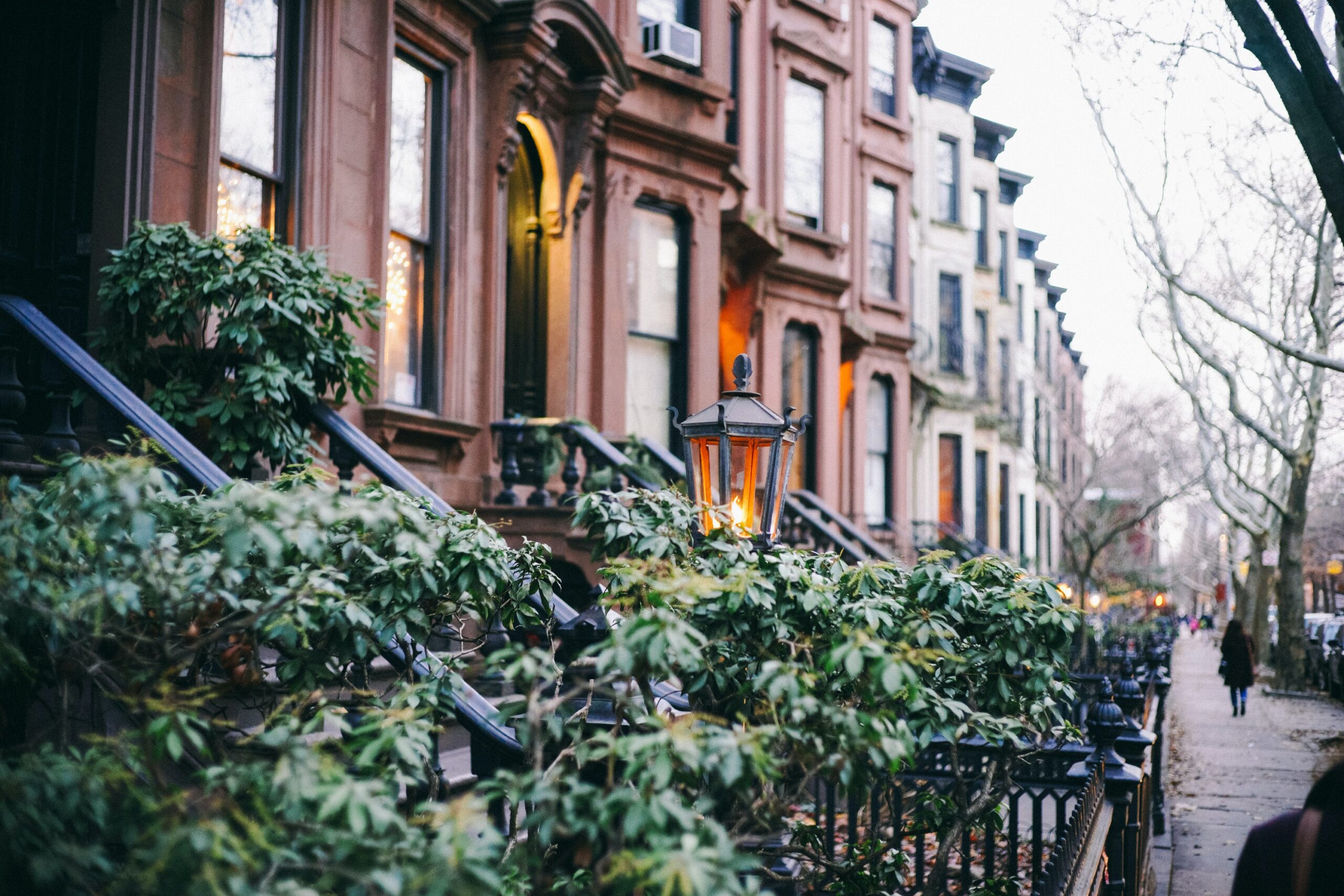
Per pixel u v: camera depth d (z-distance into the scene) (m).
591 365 12.13
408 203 9.60
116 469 2.76
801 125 18.00
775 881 4.59
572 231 11.70
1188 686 28.73
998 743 4.53
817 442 18.08
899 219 22.28
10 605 2.81
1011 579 4.70
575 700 4.43
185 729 2.63
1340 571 42.62
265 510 2.95
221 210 7.57
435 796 3.96
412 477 6.77
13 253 6.64
